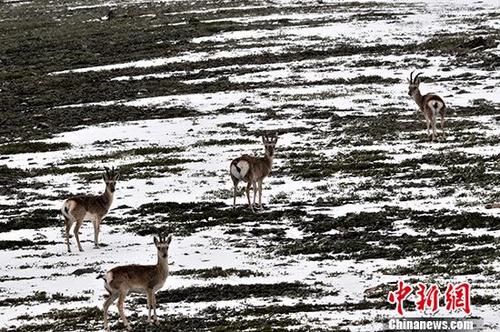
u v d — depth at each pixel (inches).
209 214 2030.0
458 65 4141.2
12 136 3417.8
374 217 1887.3
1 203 2300.7
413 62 4301.2
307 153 2696.9
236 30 5659.5
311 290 1401.3
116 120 3572.8
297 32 5403.5
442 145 2669.8
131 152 2913.4
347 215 1930.4
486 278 1395.2
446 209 1921.8
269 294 1397.6
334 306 1290.6
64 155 2965.1
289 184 2322.8
